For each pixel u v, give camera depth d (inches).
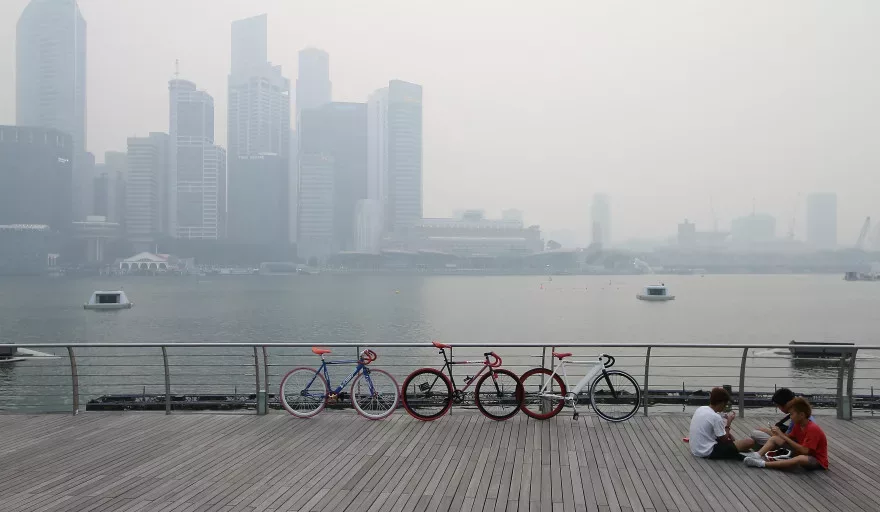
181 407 652.1
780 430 313.1
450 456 314.8
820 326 3476.9
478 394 393.1
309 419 392.2
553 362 394.9
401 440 343.9
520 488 267.7
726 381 1277.1
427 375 407.5
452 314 4261.8
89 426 379.6
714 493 262.5
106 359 1823.3
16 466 302.0
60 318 3909.9
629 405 388.5
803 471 292.4
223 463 305.0
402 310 4591.5
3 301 5319.9
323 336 2984.7
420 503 249.9
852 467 298.8
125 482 277.9
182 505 248.8
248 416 401.4
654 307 5004.9
